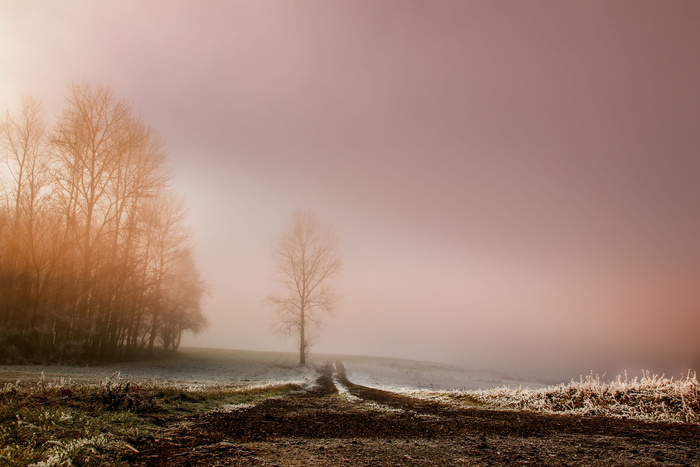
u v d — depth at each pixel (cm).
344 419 1180
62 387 1100
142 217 3478
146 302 3850
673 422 1038
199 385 1931
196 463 629
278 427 1009
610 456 675
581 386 1526
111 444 687
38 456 560
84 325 3225
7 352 2753
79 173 3153
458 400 1767
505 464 635
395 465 635
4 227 3019
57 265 3188
